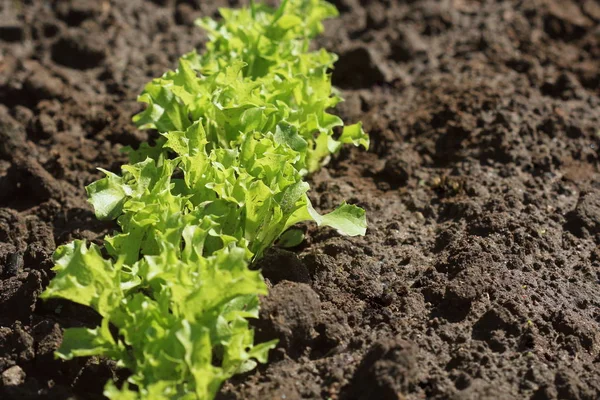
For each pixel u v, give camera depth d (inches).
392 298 36.0
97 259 32.8
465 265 36.8
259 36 41.1
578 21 50.8
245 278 32.1
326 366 34.0
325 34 50.3
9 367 34.3
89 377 34.1
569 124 43.8
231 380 33.9
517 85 46.0
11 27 48.4
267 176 35.7
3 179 40.7
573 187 41.2
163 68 47.4
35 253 37.4
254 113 37.5
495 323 35.1
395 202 40.5
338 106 44.6
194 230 33.8
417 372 33.6
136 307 33.1
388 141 43.2
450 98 44.8
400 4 52.4
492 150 42.3
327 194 40.4
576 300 36.6
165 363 32.0
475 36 49.9
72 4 50.3
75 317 35.6
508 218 39.0
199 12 51.4
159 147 39.4
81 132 43.7
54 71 46.5
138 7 51.0
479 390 33.0
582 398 33.4
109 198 35.8
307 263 37.0
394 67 48.1
